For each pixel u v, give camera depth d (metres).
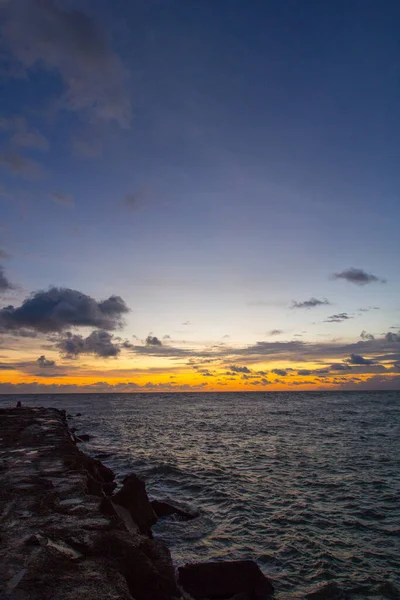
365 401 119.50
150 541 6.97
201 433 38.22
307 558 10.00
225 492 16.06
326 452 25.88
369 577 9.05
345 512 13.48
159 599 5.72
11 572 5.27
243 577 8.09
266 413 68.25
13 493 9.39
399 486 16.81
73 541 6.40
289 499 15.02
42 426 27.48
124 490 11.55
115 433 38.78
